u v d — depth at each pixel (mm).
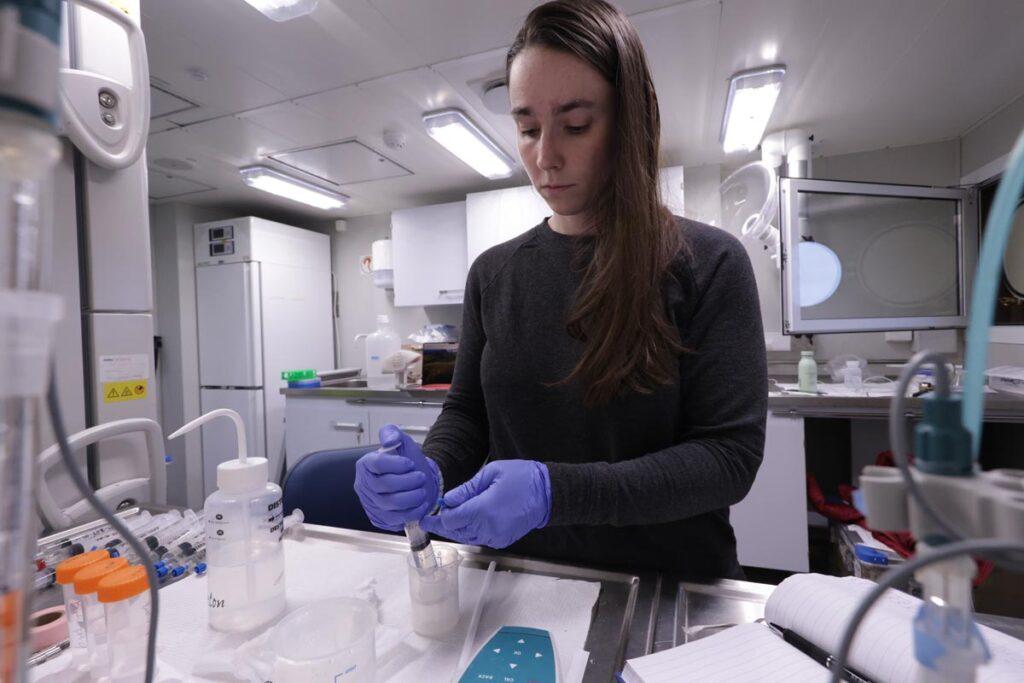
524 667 420
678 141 2330
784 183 1935
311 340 3326
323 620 437
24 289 186
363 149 2375
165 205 3166
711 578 592
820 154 2461
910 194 1980
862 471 231
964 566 214
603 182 690
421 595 493
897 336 2324
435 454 758
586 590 563
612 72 620
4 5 166
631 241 642
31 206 186
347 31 1507
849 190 1952
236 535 524
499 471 582
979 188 2186
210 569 514
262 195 3049
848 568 1727
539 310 764
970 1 1396
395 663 453
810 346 2424
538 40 613
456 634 492
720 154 2492
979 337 197
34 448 198
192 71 1702
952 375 215
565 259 765
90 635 435
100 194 828
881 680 363
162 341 3160
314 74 1733
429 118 2014
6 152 172
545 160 655
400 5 1396
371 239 3508
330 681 384
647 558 730
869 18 1464
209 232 3062
